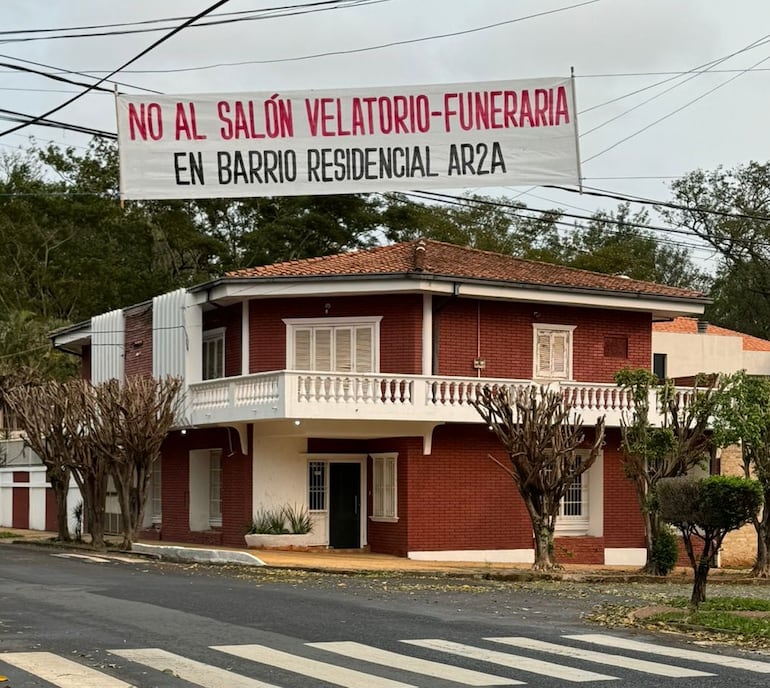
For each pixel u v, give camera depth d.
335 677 12.02
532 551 33.44
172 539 37.69
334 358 33.44
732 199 68.19
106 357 40.72
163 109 13.05
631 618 17.59
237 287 33.09
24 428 36.69
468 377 32.38
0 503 50.38
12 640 14.30
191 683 11.53
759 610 19.05
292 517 32.81
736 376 29.47
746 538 35.88
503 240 72.00
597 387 33.69
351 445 33.69
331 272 32.59
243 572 26.52
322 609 18.33
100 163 70.50
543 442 27.78
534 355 34.66
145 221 66.12
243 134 13.10
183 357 35.19
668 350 43.16
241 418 32.06
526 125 13.03
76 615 16.97
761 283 68.12
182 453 37.34
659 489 19.36
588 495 35.00
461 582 25.56
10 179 71.25
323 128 13.10
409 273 31.84
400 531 32.19
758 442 29.22
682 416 29.86
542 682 12.02
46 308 69.56
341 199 61.41
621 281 37.28
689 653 14.30
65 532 37.78
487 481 33.03
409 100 13.05
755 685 12.04
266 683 11.60
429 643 14.62
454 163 13.02
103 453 33.38
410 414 31.28
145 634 14.97
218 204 64.75
